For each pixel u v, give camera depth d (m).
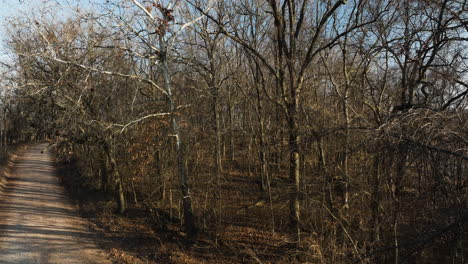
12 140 44.72
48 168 29.36
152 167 14.87
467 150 5.24
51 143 13.88
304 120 10.93
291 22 11.04
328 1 11.20
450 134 5.51
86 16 9.97
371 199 8.08
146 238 12.20
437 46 8.31
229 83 15.57
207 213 13.09
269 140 14.97
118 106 14.66
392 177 6.60
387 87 10.65
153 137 12.70
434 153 5.55
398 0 9.12
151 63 12.04
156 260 10.41
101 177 19.66
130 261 10.20
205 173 14.05
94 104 14.10
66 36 11.25
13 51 12.11
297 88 10.76
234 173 17.69
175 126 11.39
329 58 14.91
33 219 14.37
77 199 18.27
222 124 16.02
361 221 8.60
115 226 13.55
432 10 8.50
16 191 19.91
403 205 6.63
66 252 10.74
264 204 14.01
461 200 5.54
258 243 11.25
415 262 6.80
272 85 16.39
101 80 12.89
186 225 11.83
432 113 5.87
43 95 12.71
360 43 10.12
